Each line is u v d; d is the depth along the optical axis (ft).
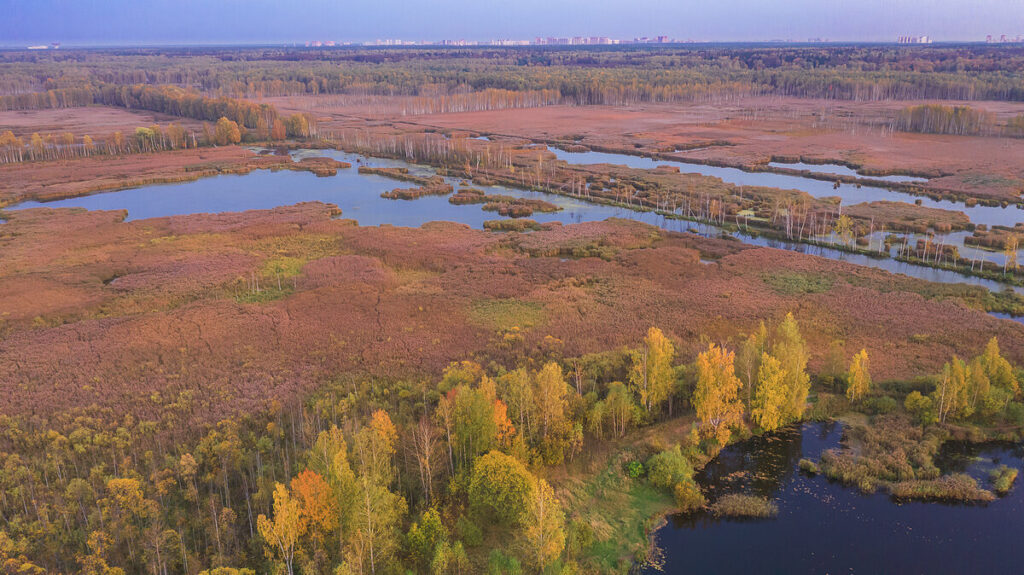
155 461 219.00
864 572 175.42
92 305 370.94
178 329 338.54
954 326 317.83
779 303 355.77
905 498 203.92
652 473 208.33
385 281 407.03
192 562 169.07
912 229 497.05
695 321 334.24
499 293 384.88
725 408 228.22
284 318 352.49
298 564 166.20
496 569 160.86
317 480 168.45
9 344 321.32
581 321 341.21
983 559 179.83
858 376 245.86
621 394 231.09
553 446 212.64
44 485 206.08
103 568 163.94
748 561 179.52
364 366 296.71
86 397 269.23
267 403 260.83
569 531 181.68
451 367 285.84
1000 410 236.22
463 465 207.41
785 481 213.66
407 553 174.09
